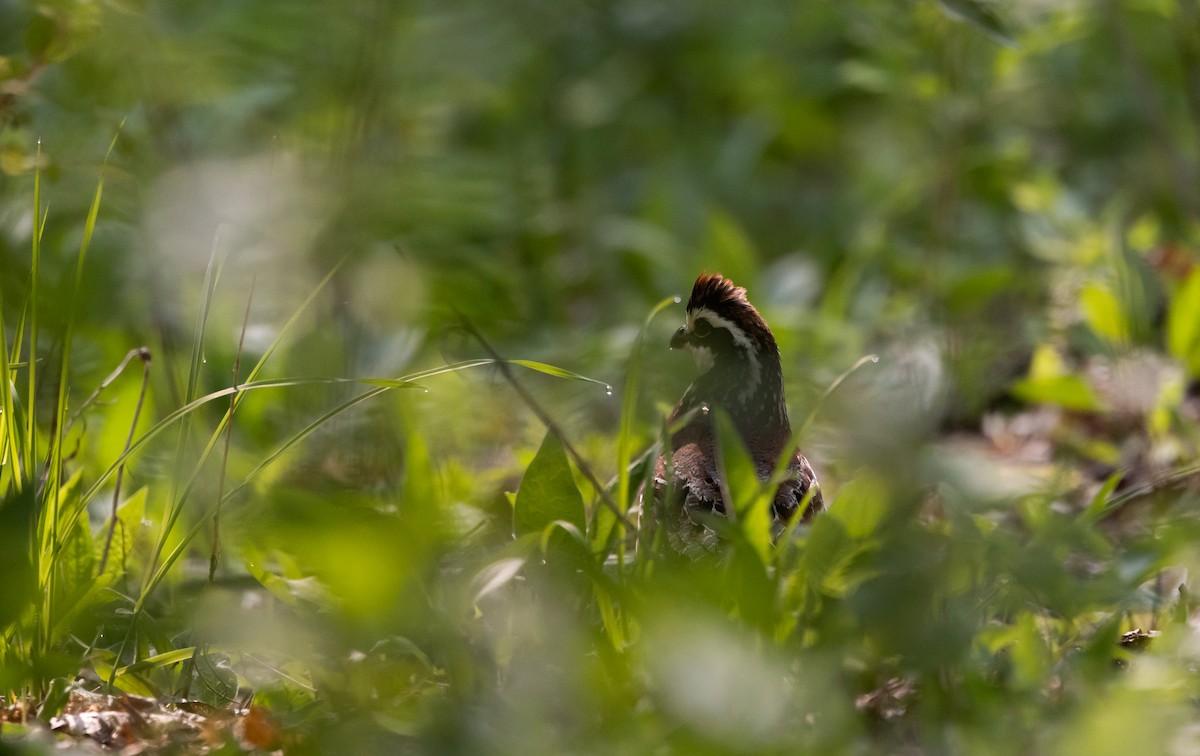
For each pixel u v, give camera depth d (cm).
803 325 1580
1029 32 1623
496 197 1504
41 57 1042
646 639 699
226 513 969
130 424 1099
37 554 734
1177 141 1833
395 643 728
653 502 945
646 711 671
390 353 1242
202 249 1112
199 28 1275
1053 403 1367
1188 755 619
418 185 1312
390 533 626
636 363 862
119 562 925
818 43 2203
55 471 781
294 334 1248
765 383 1147
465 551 903
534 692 683
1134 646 810
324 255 1168
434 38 1492
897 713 706
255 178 1128
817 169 2212
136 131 1242
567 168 2116
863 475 717
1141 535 850
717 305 1169
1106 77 1861
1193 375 1353
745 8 2219
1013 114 1834
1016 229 1803
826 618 705
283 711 762
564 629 717
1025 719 679
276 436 1229
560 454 820
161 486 1063
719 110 2316
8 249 1153
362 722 676
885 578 667
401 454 1170
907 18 1614
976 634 680
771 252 2072
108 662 795
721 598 721
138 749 692
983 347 1489
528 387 1404
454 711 636
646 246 1845
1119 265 1376
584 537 791
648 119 2180
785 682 695
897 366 1320
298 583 793
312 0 1323
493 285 1448
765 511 755
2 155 1028
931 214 1767
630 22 2211
